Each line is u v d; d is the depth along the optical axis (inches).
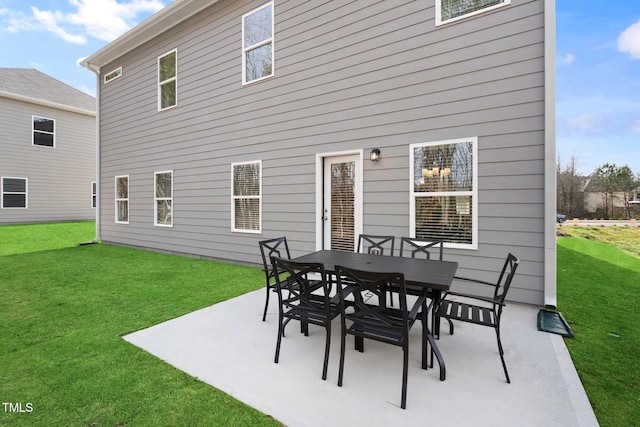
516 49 141.5
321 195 203.6
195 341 108.0
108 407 73.2
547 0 133.3
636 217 640.4
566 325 117.8
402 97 170.7
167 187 299.0
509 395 77.4
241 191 243.3
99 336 112.0
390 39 174.1
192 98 272.4
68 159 558.3
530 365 91.4
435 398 76.3
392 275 77.4
